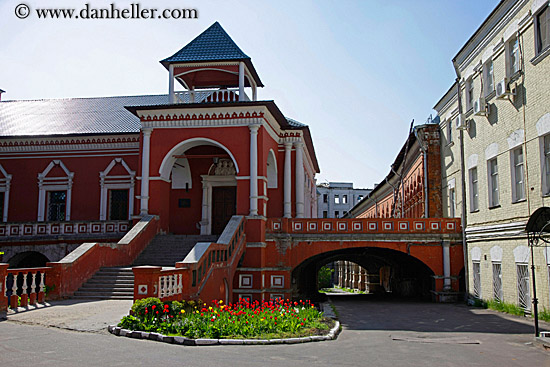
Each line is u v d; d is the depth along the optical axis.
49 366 7.35
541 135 14.72
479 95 19.38
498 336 11.88
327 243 21.50
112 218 26.11
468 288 20.62
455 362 8.55
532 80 15.22
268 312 12.55
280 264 21.27
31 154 26.94
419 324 14.38
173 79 22.73
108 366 7.44
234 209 25.52
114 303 14.62
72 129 26.97
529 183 15.45
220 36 23.88
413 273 29.08
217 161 24.77
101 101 31.16
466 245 20.88
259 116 21.20
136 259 19.42
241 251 19.94
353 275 55.41
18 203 26.62
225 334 10.30
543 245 14.48
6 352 8.27
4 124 28.52
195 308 12.59
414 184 30.88
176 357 8.23
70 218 26.19
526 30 15.62
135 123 27.22
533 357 9.13
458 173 23.00
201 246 15.71
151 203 21.47
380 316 16.62
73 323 11.27
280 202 24.66
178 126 21.69
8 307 12.84
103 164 26.39
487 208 18.69
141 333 9.98
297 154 25.12
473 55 19.83
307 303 19.98
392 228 21.64
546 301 14.36
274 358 8.47
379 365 8.17
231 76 24.62
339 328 12.73
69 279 15.77
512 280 16.58
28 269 13.85
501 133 17.48
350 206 88.69
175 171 25.73
